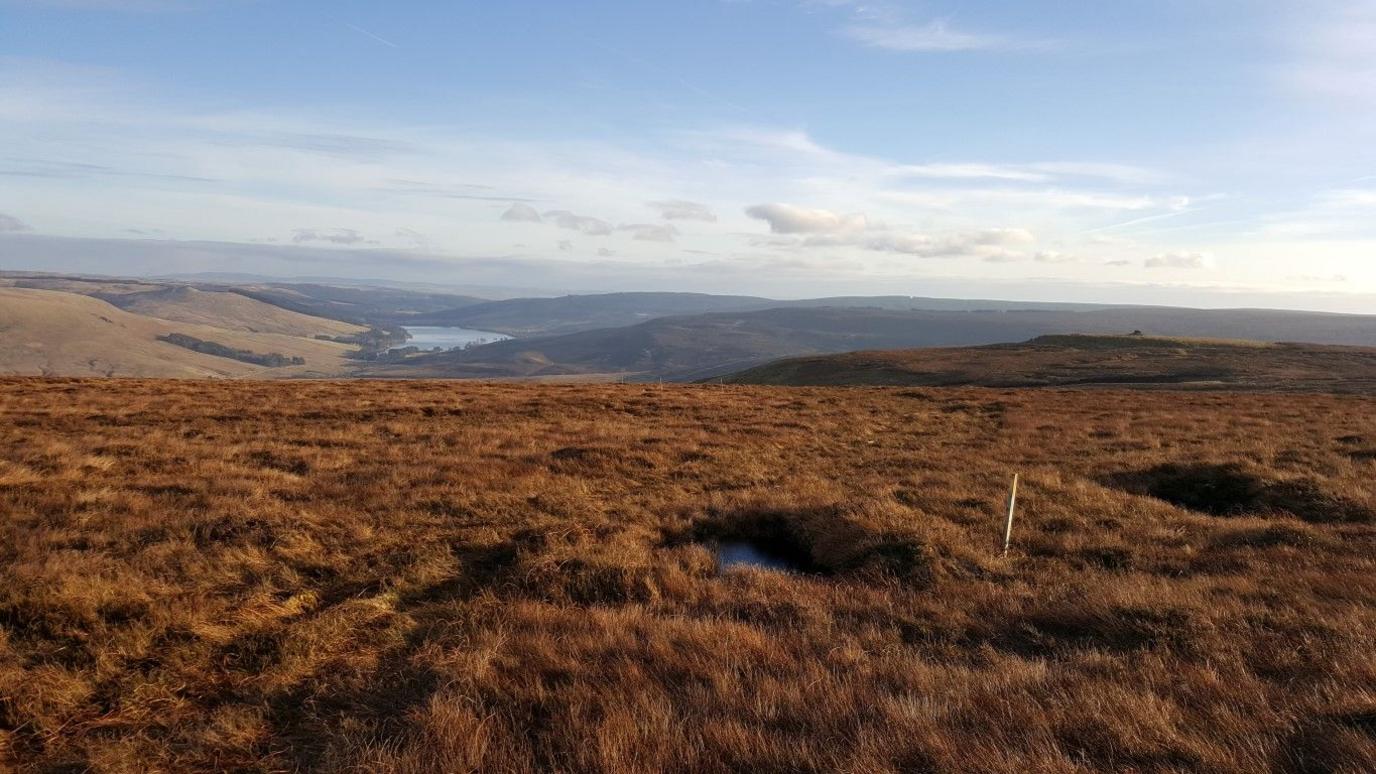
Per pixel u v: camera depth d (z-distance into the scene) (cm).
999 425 2177
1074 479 1354
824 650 603
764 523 1098
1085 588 758
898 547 912
